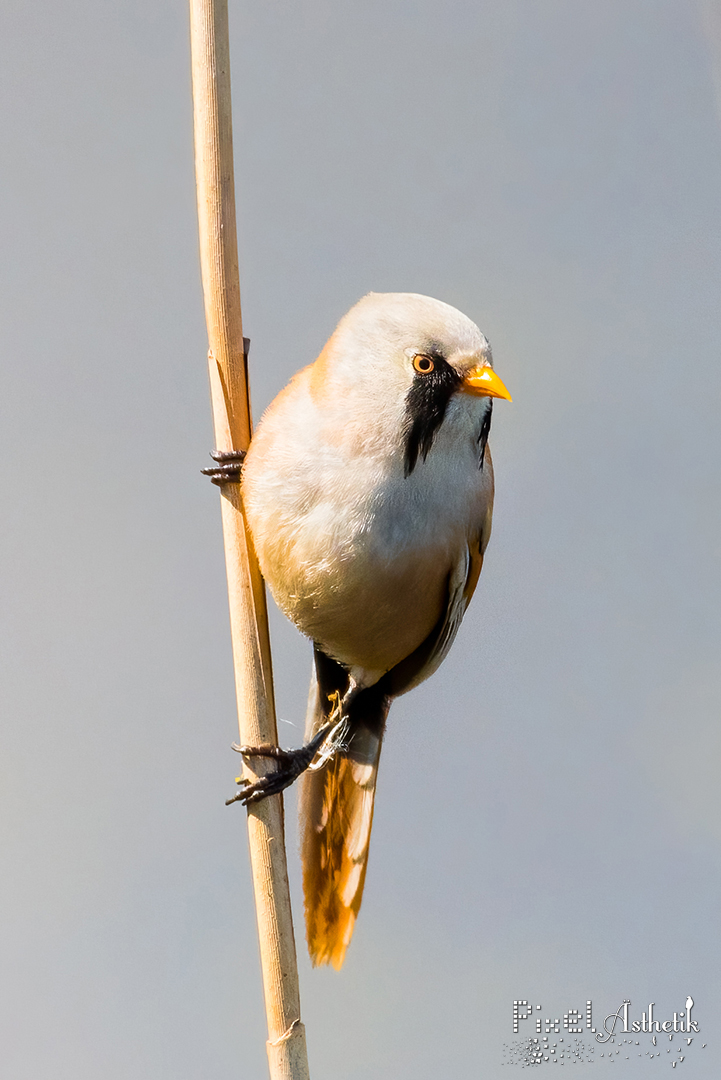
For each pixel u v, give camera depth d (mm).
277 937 5898
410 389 6496
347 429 6543
